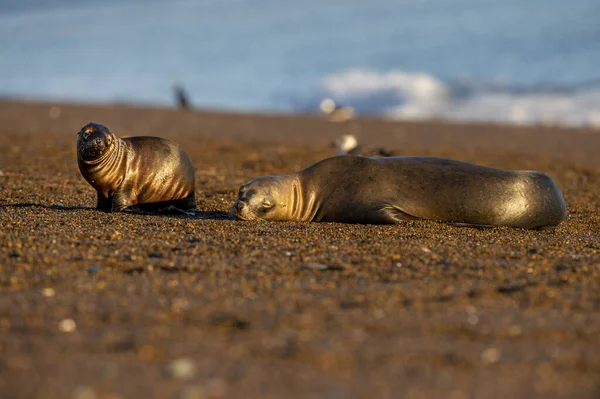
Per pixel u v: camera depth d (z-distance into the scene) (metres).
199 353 16.53
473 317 19.06
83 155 33.09
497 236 30.12
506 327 18.38
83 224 29.77
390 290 21.25
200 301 20.05
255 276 22.58
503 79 132.75
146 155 34.59
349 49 168.75
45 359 16.17
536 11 191.75
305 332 17.83
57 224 29.58
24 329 17.92
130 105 106.81
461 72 140.38
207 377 15.31
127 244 26.17
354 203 32.81
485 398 14.52
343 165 34.12
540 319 18.98
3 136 68.25
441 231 30.86
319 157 60.91
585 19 176.88
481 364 16.16
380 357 16.42
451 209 32.78
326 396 14.52
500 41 164.25
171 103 129.50
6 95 138.38
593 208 40.53
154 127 82.38
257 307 19.58
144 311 19.17
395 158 34.31
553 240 29.78
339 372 15.64
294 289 21.28
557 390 14.94
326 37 184.75
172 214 34.59
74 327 18.08
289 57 166.75
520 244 28.34
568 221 36.31
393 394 14.64
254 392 14.66
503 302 20.36
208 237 27.86
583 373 15.78
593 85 122.19
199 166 53.81
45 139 66.75
